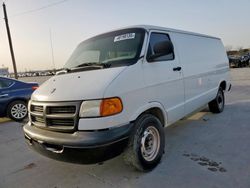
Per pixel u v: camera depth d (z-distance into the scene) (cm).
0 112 656
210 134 430
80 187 277
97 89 251
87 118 246
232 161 311
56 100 267
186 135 435
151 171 300
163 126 344
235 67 2584
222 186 252
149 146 302
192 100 419
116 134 248
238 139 391
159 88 322
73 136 248
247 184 253
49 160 367
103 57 341
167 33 372
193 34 462
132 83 275
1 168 351
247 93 894
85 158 243
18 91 684
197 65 445
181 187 257
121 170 310
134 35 329
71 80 295
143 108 289
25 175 321
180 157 336
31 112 303
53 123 270
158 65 324
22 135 527
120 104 256
